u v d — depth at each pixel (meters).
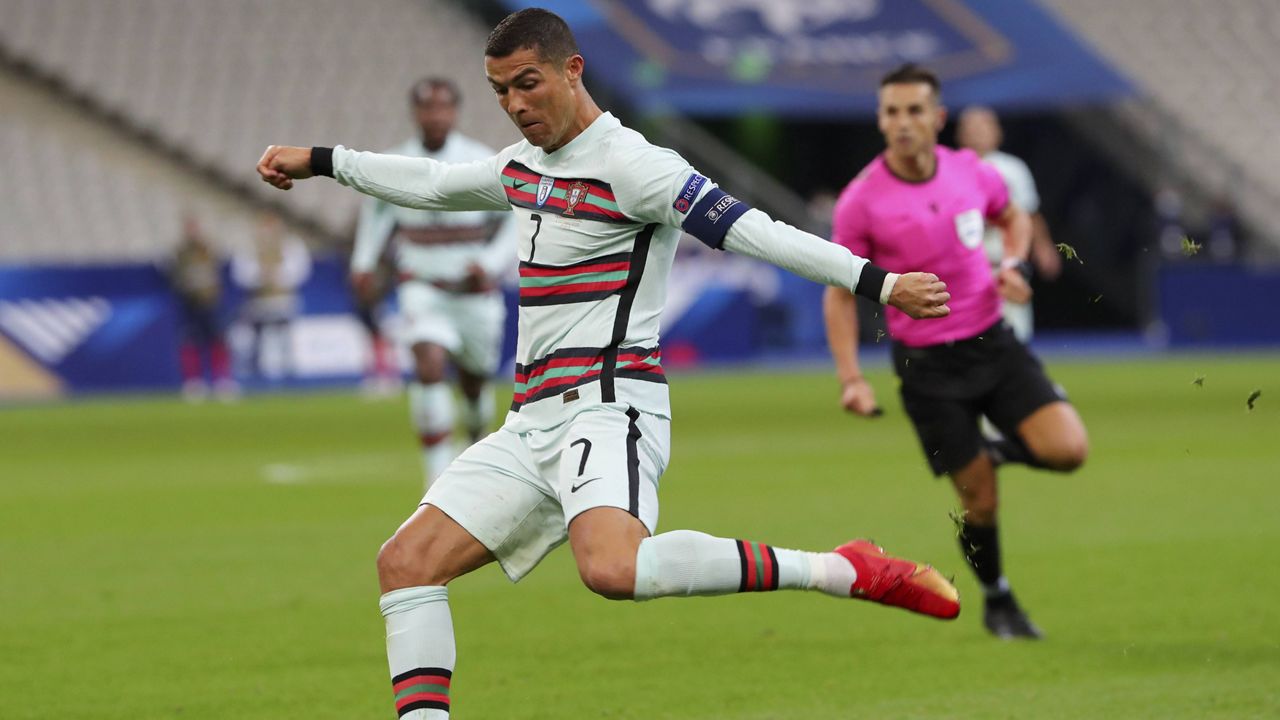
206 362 78.31
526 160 15.06
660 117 101.56
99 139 92.06
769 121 111.00
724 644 21.78
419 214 35.03
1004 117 115.06
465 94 101.19
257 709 18.33
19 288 75.56
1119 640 21.48
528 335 15.03
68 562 29.58
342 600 25.48
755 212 14.26
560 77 14.46
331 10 102.12
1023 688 18.83
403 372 80.69
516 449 15.02
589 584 14.02
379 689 19.31
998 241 36.31
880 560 14.66
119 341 76.94
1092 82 103.25
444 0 105.50
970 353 22.34
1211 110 115.81
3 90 91.38
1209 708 17.58
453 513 14.85
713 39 100.94
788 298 92.81
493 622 23.55
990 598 22.20
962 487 22.16
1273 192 113.50
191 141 93.06
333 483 41.78
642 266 14.66
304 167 16.20
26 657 21.34
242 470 45.22
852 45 103.69
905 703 18.19
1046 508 34.66
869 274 13.88
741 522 32.81
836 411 61.84
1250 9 122.44
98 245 88.69
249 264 78.56
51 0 95.00
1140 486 38.06
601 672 20.14
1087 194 116.19
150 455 49.84
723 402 66.12
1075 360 87.81
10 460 48.91
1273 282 95.38
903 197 22.38
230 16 99.19
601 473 14.26
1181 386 68.56
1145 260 111.44
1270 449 45.59
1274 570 26.48
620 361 14.64
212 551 30.75
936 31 105.12
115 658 21.23
